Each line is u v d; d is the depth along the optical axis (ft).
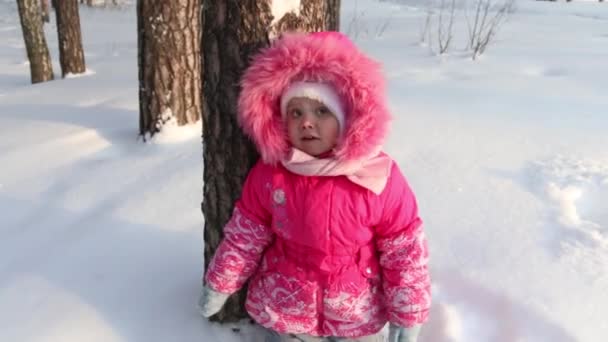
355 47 4.41
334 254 4.64
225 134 5.16
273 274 4.91
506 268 6.16
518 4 41.06
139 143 10.46
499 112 10.72
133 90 14.92
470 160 8.66
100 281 6.29
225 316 5.67
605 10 38.27
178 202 7.84
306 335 4.99
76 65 21.40
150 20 9.95
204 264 5.97
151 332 5.57
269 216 4.88
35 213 7.91
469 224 6.99
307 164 4.42
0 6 52.37
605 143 9.20
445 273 6.18
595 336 5.25
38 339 5.42
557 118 10.40
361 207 4.48
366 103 4.24
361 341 4.92
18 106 13.71
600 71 14.15
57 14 20.90
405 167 8.50
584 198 7.64
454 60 16.31
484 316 5.72
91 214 7.75
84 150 10.22
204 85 5.19
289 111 4.45
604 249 6.42
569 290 5.80
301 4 4.78
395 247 4.61
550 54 16.70
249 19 4.70
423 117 10.43
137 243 6.95
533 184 7.92
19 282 6.30
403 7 41.01
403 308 4.63
